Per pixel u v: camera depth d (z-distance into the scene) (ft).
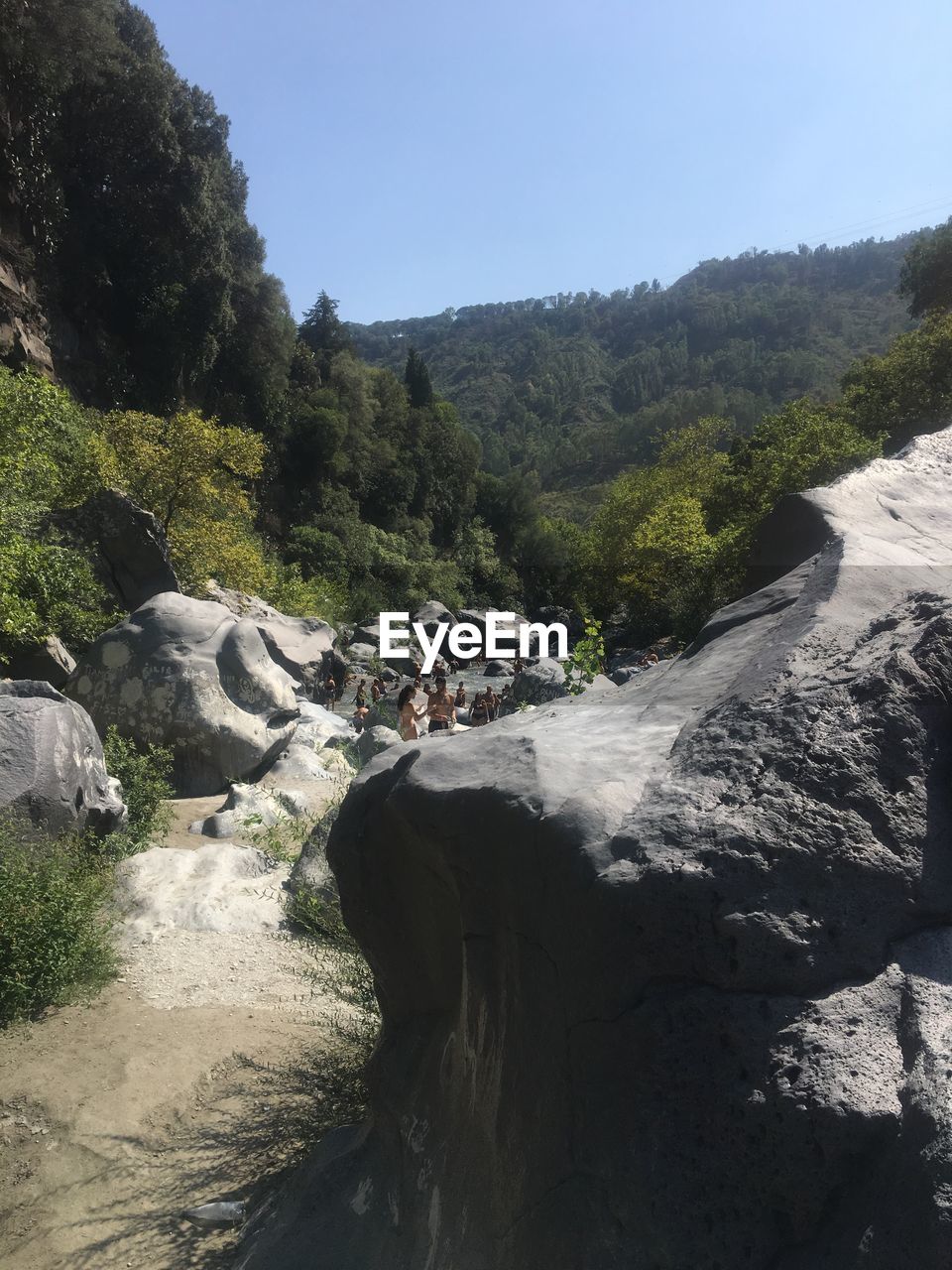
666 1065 5.21
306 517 165.07
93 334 114.11
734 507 121.08
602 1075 5.51
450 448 228.84
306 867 22.49
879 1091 4.71
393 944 9.01
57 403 58.49
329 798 31.91
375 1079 9.47
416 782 7.43
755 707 6.35
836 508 10.02
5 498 43.52
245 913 21.20
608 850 5.68
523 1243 5.94
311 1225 9.15
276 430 162.50
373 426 216.13
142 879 22.33
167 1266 10.61
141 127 118.32
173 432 72.02
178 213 122.62
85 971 18.04
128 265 120.57
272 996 17.85
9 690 24.22
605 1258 5.26
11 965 16.92
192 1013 17.15
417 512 215.10
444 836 7.06
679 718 7.16
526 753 6.97
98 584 47.16
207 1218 11.31
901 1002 5.08
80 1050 15.72
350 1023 14.40
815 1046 4.90
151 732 33.37
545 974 6.12
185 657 34.47
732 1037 5.08
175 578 51.29
